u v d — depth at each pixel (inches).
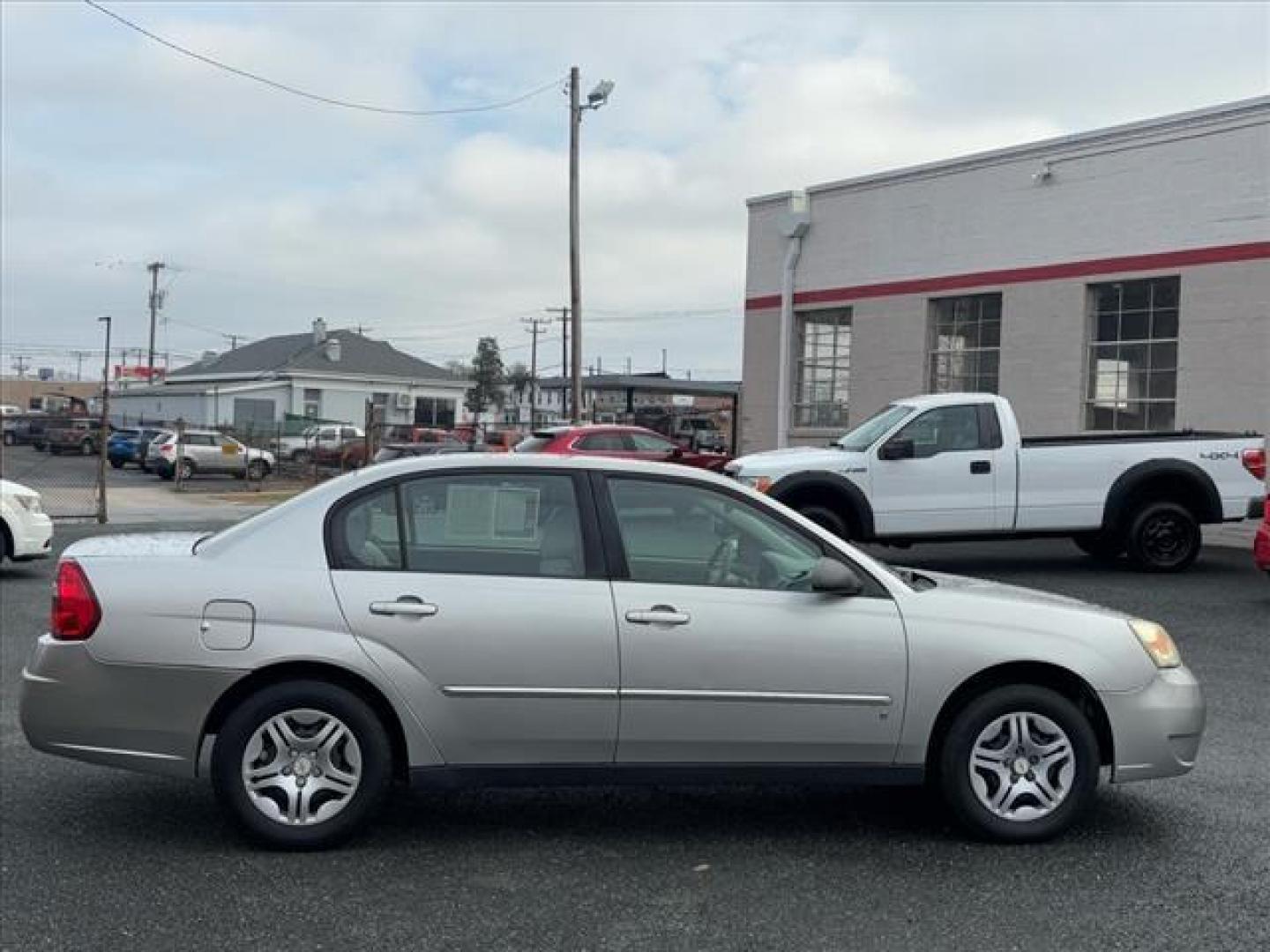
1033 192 693.9
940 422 485.1
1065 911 167.0
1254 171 592.7
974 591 205.2
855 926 162.7
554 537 195.3
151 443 1473.9
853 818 210.4
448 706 187.3
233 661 185.6
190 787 228.8
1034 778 194.7
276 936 159.3
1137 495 494.9
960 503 478.6
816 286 831.1
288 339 2667.3
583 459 200.4
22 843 196.1
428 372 2566.4
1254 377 593.0
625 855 191.2
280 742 189.2
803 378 852.0
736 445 991.0
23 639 375.6
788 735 190.9
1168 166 629.0
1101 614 201.6
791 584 196.9
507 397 3462.1
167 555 193.2
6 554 514.0
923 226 757.3
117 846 194.2
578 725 188.4
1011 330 706.2
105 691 185.9
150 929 161.6
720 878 180.7
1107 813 210.5
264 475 1465.3
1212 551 581.6
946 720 195.0
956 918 165.2
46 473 1505.9
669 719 189.0
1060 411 681.6
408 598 188.5
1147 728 194.7
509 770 189.3
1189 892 174.2
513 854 191.3
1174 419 631.2
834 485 468.1
